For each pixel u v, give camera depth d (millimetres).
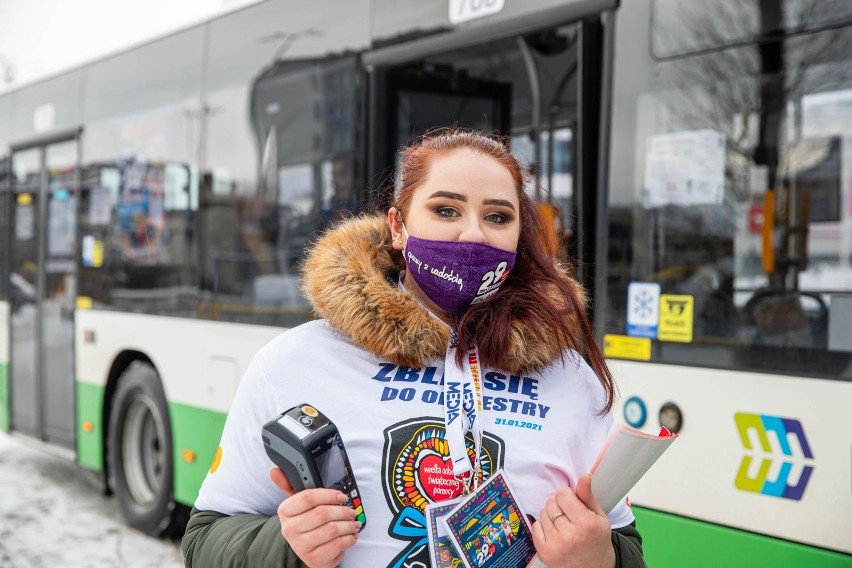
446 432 1443
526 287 1636
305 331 1566
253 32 4648
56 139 6191
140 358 5523
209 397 4773
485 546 1380
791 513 2533
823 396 2508
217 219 4770
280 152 4426
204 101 4922
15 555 4945
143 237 5320
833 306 2537
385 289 1512
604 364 1650
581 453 1563
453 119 3650
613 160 3068
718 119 2812
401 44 3848
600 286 3072
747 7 2756
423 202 1551
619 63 3064
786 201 2658
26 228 6559
